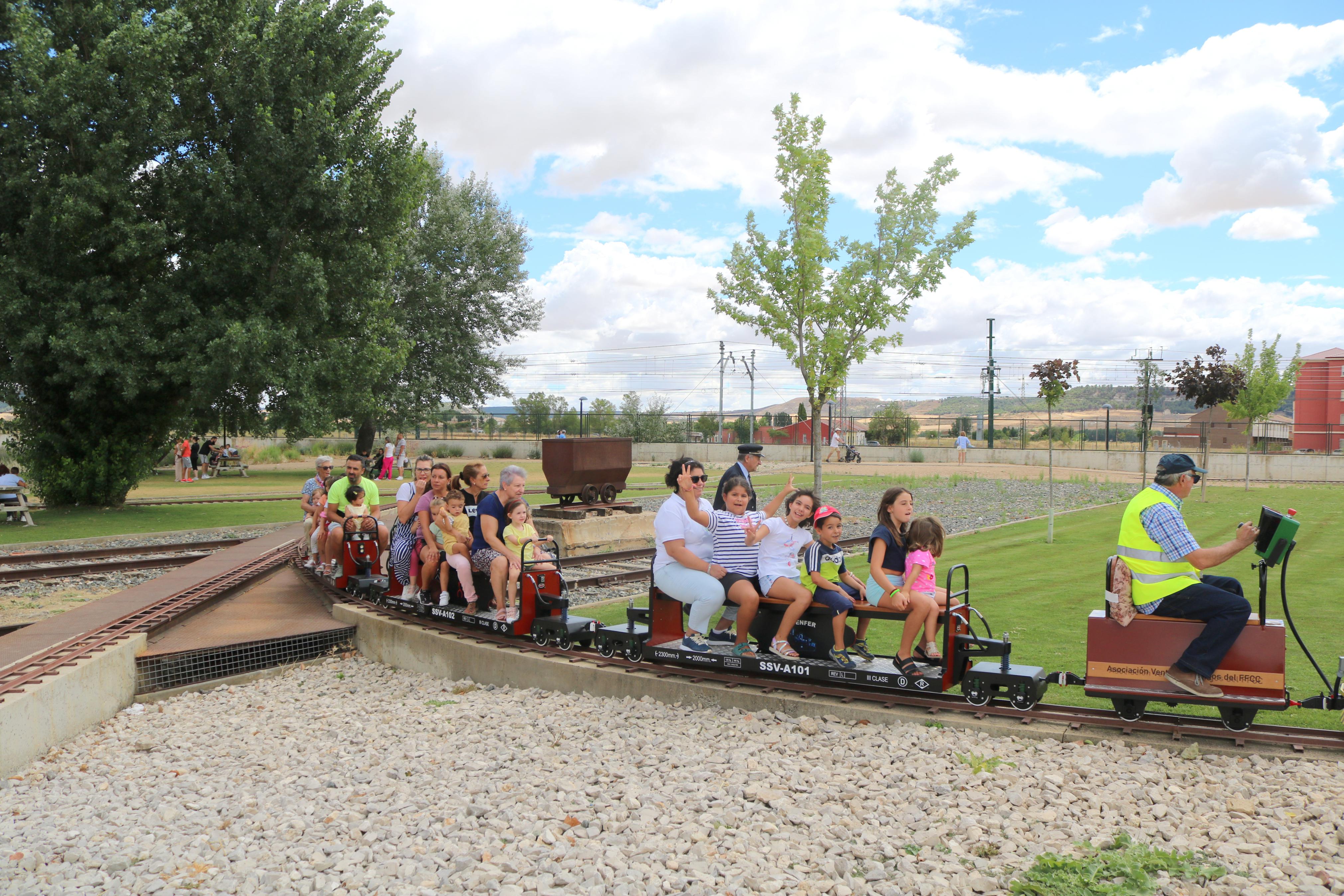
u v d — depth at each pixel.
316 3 23.14
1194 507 22.03
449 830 4.66
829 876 3.91
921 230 15.47
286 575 13.48
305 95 22.95
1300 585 10.45
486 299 41.59
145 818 5.24
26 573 13.29
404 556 9.80
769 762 5.35
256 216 22.44
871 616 6.26
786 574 6.69
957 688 6.25
